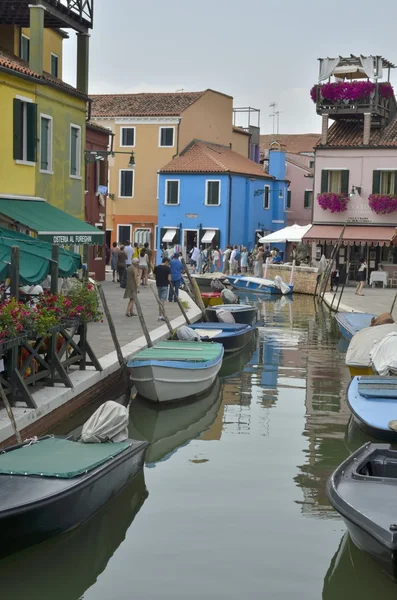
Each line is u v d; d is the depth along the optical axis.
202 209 50.47
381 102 40.59
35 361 13.02
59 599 7.61
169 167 50.78
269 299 35.44
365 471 9.12
